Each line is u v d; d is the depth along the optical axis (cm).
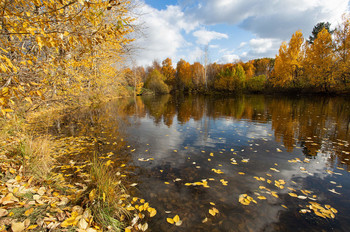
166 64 5784
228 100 2222
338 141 568
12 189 225
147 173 361
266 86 3425
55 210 207
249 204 266
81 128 761
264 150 498
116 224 214
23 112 477
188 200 275
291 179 343
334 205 268
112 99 2545
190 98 2802
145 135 661
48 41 225
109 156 448
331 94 2311
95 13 231
